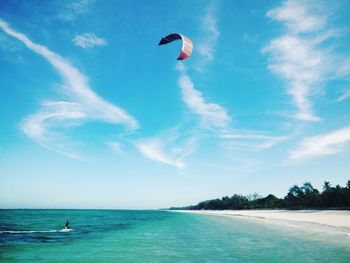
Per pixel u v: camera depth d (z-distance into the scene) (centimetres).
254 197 17975
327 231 3431
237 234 3531
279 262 1694
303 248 2206
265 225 4950
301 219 6041
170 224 6116
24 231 4194
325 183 10219
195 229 4491
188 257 1903
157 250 2227
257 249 2211
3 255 2059
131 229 4606
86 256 1992
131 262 1758
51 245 2592
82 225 5809
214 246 2425
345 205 8794
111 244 2636
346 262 1667
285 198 13000
